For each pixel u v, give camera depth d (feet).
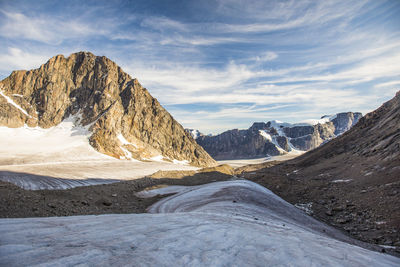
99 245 12.65
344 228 59.62
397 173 84.07
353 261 14.23
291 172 206.69
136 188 127.44
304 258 13.53
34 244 11.64
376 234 52.26
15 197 54.03
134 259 11.04
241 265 11.78
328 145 252.83
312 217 65.77
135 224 19.26
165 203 81.61
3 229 13.42
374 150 130.31
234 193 65.41
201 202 65.10
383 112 208.44
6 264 8.61
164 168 235.40
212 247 14.42
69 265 9.29
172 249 13.24
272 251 14.47
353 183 99.86
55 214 54.44
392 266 14.83
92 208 70.18
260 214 45.06
